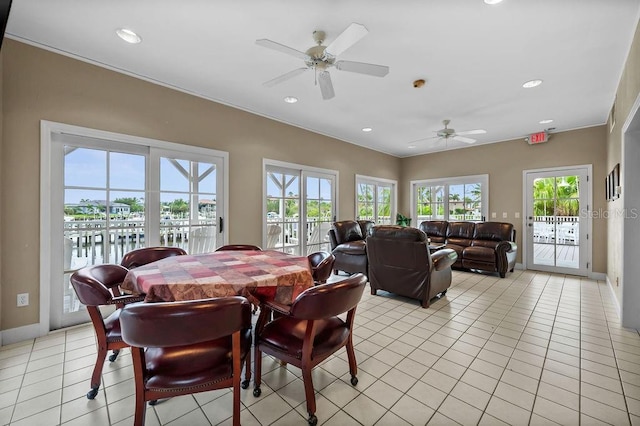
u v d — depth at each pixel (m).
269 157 4.27
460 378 1.90
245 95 3.49
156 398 1.24
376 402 1.66
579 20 2.06
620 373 1.94
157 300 1.49
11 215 2.32
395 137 5.48
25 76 2.36
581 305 3.32
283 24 2.14
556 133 4.98
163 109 3.15
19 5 1.95
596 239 4.58
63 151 2.60
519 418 1.53
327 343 1.59
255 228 4.07
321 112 4.09
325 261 2.23
